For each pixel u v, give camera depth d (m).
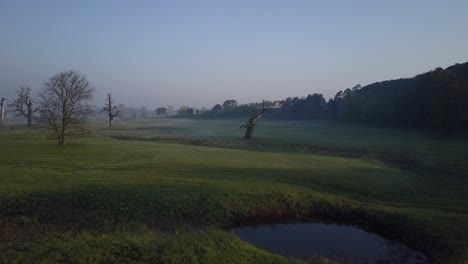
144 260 12.52
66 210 17.64
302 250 16.56
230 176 28.06
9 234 14.58
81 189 20.48
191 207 19.44
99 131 88.88
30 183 21.83
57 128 49.41
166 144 54.06
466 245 16.52
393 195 26.42
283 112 183.25
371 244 17.83
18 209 17.58
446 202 24.66
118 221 16.77
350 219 20.95
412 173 37.62
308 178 29.58
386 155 50.94
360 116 118.06
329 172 32.91
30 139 57.53
